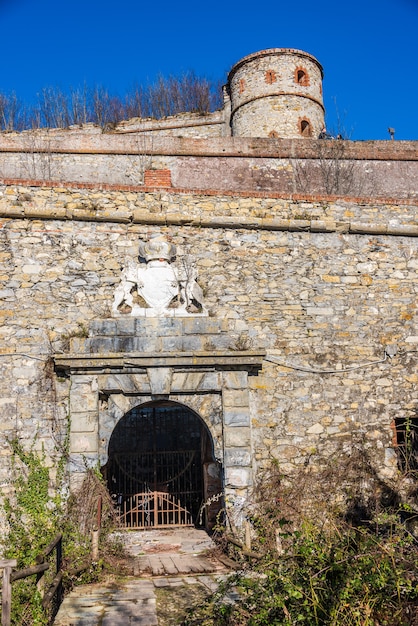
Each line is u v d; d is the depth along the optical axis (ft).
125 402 32.78
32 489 30.81
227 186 43.42
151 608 22.68
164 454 46.65
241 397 33.24
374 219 37.11
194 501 45.16
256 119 80.64
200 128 85.40
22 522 30.32
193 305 34.42
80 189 34.96
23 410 31.76
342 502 32.86
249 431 32.94
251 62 82.33
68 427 31.81
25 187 34.35
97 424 31.96
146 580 27.20
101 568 28.07
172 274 34.45
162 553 33.53
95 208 34.71
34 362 32.42
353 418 34.32
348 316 35.58
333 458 33.58
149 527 42.47
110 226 34.86
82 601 23.84
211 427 33.09
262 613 18.01
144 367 32.76
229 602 22.07
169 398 33.06
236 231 35.83
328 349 34.96
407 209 37.60
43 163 44.04
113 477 44.62
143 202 35.37
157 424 51.06
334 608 17.22
